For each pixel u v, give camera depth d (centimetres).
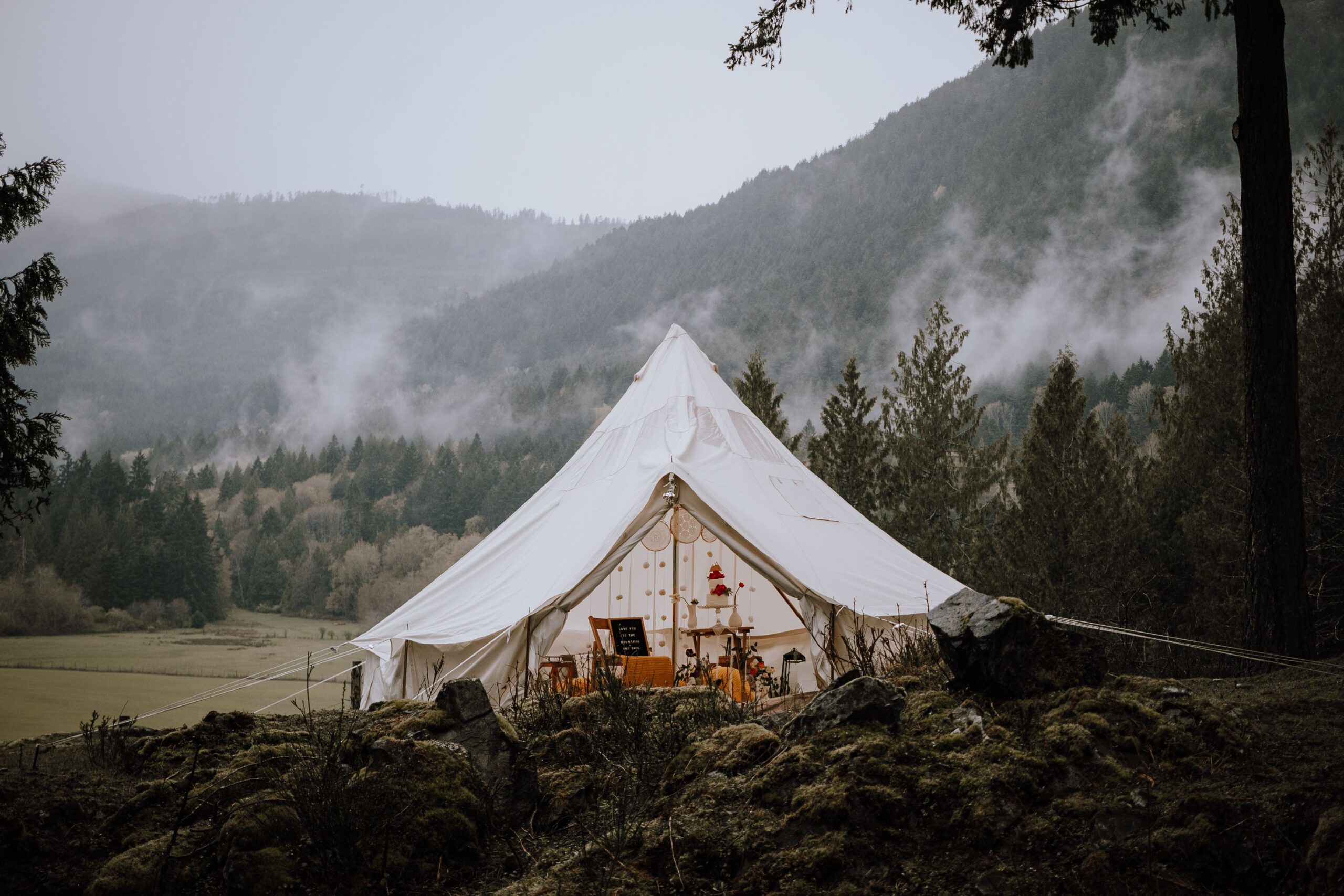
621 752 468
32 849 384
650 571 1490
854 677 451
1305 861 284
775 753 420
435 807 399
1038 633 430
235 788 428
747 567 1469
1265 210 786
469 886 378
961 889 317
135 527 7481
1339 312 1276
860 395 2069
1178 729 368
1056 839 328
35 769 468
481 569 1106
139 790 445
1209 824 309
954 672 440
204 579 7538
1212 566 1262
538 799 438
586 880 359
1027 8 976
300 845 381
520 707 570
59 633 6512
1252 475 777
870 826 349
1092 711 387
